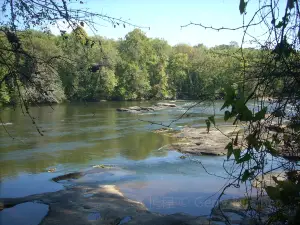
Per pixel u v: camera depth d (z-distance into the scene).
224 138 17.75
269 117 2.10
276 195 1.87
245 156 1.91
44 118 28.33
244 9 1.88
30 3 3.28
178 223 7.07
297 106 2.03
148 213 7.87
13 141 17.98
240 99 1.80
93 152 15.71
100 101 53.00
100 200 8.91
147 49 56.84
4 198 9.07
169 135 20.27
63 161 14.02
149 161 13.91
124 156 14.95
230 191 9.30
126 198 9.20
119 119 28.48
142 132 21.61
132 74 52.81
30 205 8.53
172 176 11.55
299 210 1.85
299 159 2.24
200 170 12.18
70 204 8.55
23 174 12.12
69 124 24.98
